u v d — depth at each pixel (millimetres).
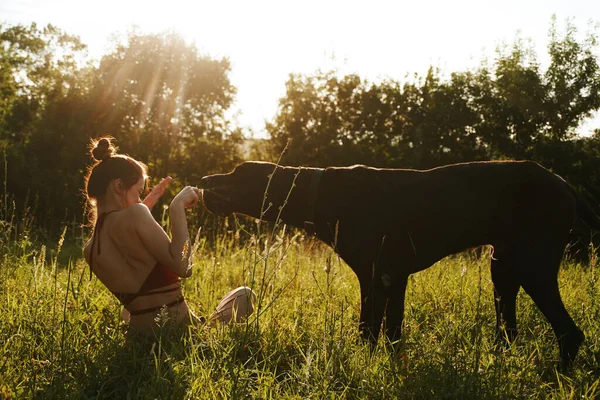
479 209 3762
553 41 29766
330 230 3857
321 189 3859
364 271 3762
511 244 3793
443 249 3846
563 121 29953
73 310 3506
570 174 28203
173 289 3133
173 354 2867
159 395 2504
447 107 30609
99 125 27672
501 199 3777
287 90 32531
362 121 32125
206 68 30141
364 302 3734
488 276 5574
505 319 4062
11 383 2598
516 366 3027
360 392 2797
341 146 30516
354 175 3873
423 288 4879
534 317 4375
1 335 3119
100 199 3061
